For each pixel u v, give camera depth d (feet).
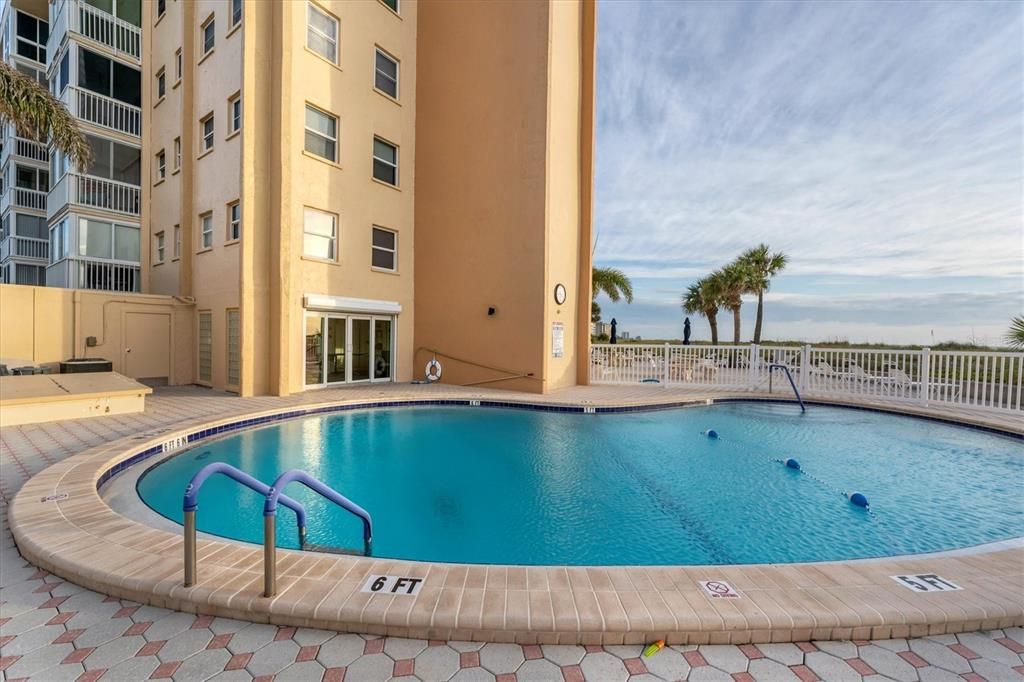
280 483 8.83
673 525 15.69
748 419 32.45
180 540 10.57
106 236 46.80
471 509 17.10
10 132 63.26
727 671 7.00
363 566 9.33
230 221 39.06
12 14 57.62
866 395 37.86
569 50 45.80
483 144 45.03
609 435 28.30
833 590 8.63
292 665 7.02
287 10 36.32
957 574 9.37
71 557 9.65
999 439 26.81
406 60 47.60
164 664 7.04
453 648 7.44
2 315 35.06
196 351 43.34
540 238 42.06
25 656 7.20
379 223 45.01
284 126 36.29
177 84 45.09
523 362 42.50
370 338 44.73
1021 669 7.12
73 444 20.99
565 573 9.13
